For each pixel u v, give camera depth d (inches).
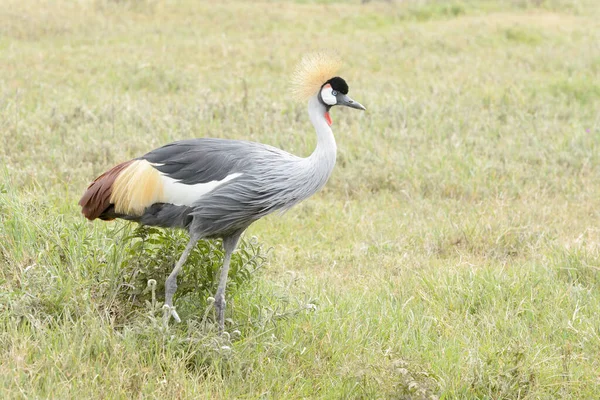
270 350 325.7
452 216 518.0
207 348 313.4
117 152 573.3
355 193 562.3
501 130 685.9
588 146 650.2
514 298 392.5
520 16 1211.9
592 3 1341.0
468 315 380.2
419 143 643.5
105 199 332.8
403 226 503.2
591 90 827.4
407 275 426.6
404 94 796.6
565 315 374.0
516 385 306.5
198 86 805.9
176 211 332.5
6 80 783.1
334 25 1161.4
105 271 350.0
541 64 941.8
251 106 708.7
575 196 561.6
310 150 606.2
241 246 373.1
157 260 351.3
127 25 1086.4
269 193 331.0
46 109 678.5
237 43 1014.4
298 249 472.4
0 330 311.9
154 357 304.7
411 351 335.9
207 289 360.2
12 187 417.1
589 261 428.1
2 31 986.1
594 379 319.3
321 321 351.9
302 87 346.9
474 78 864.9
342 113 713.6
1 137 577.0
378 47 1015.0
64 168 537.0
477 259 457.1
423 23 1183.6
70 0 1198.3
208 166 329.7
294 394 305.4
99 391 283.4
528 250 470.3
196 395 289.6
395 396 292.0
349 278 432.1
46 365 289.0
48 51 919.0
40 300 323.6
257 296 373.4
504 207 530.3
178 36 1044.5
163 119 653.3
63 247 361.1
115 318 337.7
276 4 1312.7
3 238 364.2
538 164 620.7
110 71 848.3
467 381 309.1
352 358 325.4
